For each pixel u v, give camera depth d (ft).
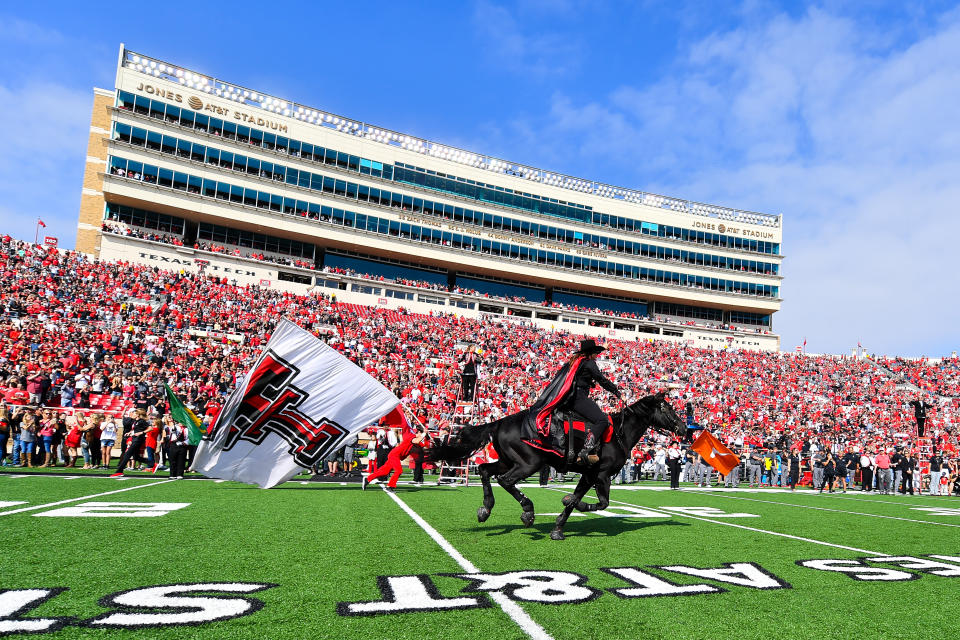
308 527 23.31
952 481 74.13
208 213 147.74
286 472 34.04
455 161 186.60
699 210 217.36
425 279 185.16
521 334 161.48
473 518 28.55
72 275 110.01
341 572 15.88
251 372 33.68
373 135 176.35
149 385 68.80
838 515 36.81
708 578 16.52
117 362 79.41
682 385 144.46
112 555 17.10
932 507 47.55
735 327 218.18
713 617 12.90
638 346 174.60
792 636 11.91
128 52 143.84
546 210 197.16
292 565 16.53
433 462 24.99
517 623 11.96
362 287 166.61
